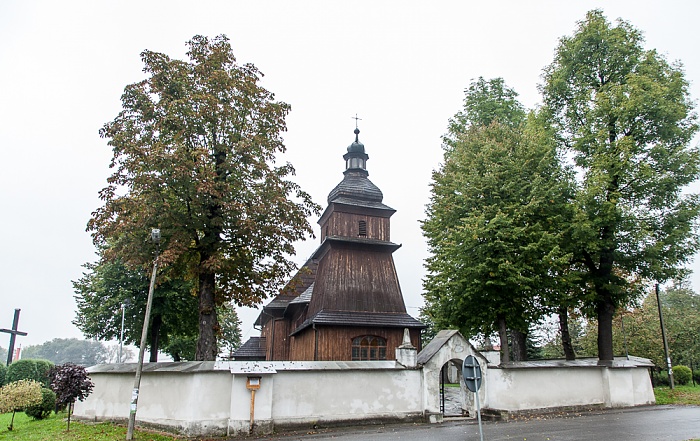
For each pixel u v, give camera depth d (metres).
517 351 27.94
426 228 29.81
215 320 20.69
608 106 23.73
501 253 22.19
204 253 20.59
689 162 23.12
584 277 24.19
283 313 38.03
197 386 16.75
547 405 20.81
